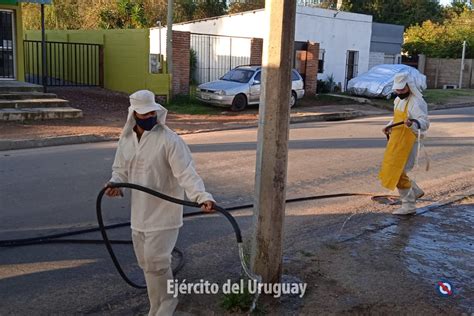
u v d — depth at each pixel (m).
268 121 4.03
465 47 35.41
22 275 4.79
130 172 3.64
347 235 6.00
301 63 23.23
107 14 33.34
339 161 10.26
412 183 6.90
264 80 4.00
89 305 4.27
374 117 19.45
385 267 5.03
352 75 28.20
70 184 7.93
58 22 36.28
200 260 5.23
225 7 41.03
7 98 14.88
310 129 14.91
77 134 12.50
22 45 17.86
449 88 33.75
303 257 5.24
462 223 6.53
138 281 4.73
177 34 19.55
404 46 38.78
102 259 5.20
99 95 19.75
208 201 3.47
